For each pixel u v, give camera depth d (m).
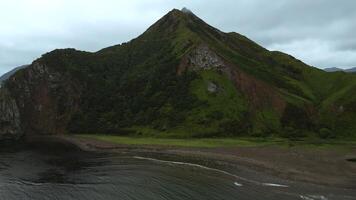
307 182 73.19
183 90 144.88
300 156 93.88
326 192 67.06
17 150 119.81
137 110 149.00
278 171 81.06
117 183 76.12
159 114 140.62
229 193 67.06
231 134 124.19
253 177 77.50
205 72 146.88
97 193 69.81
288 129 122.81
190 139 122.25
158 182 75.69
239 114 129.25
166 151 107.12
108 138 133.00
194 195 66.56
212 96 138.12
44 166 94.31
